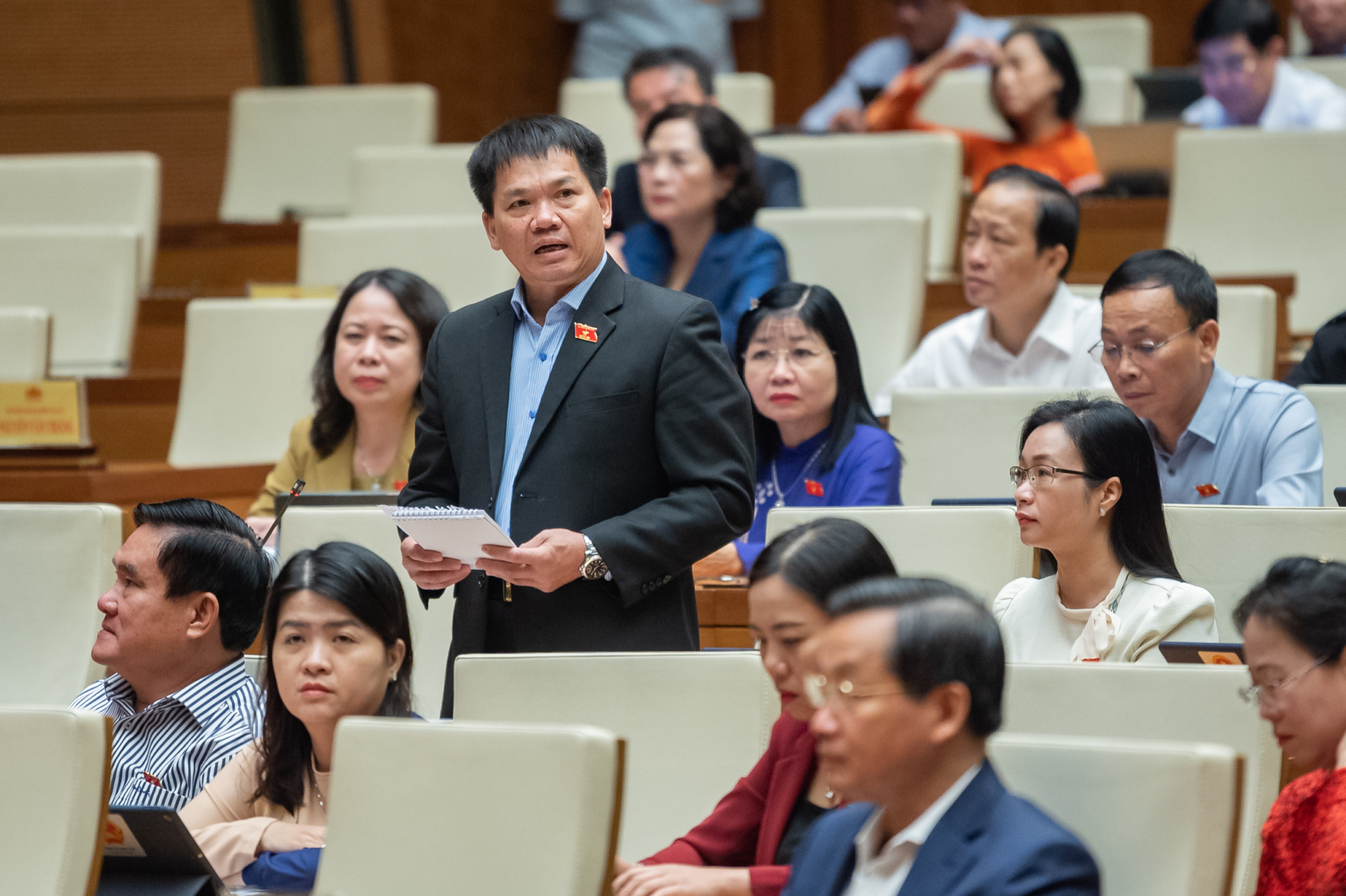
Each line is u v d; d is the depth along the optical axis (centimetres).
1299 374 1260
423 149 1803
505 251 801
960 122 2030
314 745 819
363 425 1204
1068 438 834
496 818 610
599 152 814
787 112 2670
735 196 1434
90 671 1027
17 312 1446
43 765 665
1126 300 1039
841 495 1106
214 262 1845
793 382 1098
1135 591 829
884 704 512
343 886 622
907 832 520
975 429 1148
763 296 1132
